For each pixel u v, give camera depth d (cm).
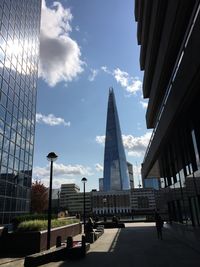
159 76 2331
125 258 1295
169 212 3325
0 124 2452
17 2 3145
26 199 3116
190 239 1809
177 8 1497
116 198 17275
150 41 2789
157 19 2328
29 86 3469
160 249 1528
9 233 1577
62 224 2245
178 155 2367
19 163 2941
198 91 1185
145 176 4097
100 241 2042
